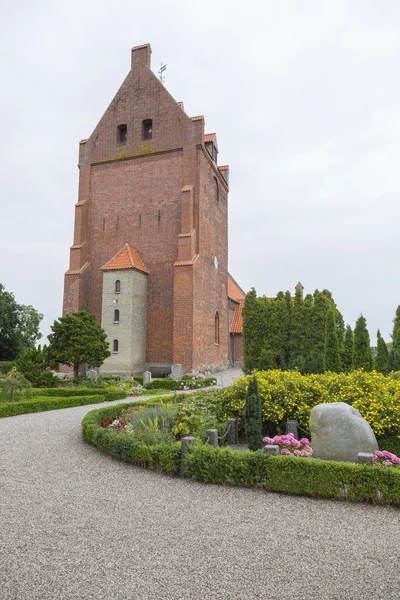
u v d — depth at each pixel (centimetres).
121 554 443
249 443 854
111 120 2911
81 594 370
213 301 2936
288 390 1022
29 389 1509
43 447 921
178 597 366
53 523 524
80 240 2792
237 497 634
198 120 2677
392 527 528
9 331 4072
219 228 3167
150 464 777
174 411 1007
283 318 1614
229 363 3478
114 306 2517
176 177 2703
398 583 394
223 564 425
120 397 1775
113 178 2859
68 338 2008
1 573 404
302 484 641
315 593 376
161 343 2600
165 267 2655
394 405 907
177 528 514
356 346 1645
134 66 2909
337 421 754
